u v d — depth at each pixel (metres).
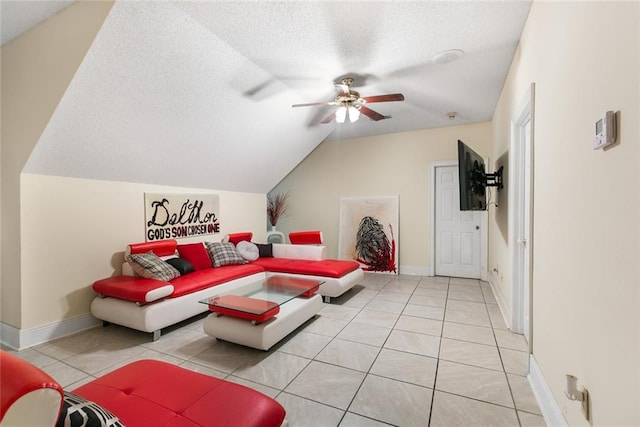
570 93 1.40
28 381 0.62
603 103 1.09
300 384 1.96
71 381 2.02
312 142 5.24
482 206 3.62
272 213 6.38
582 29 1.27
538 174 1.92
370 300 3.79
